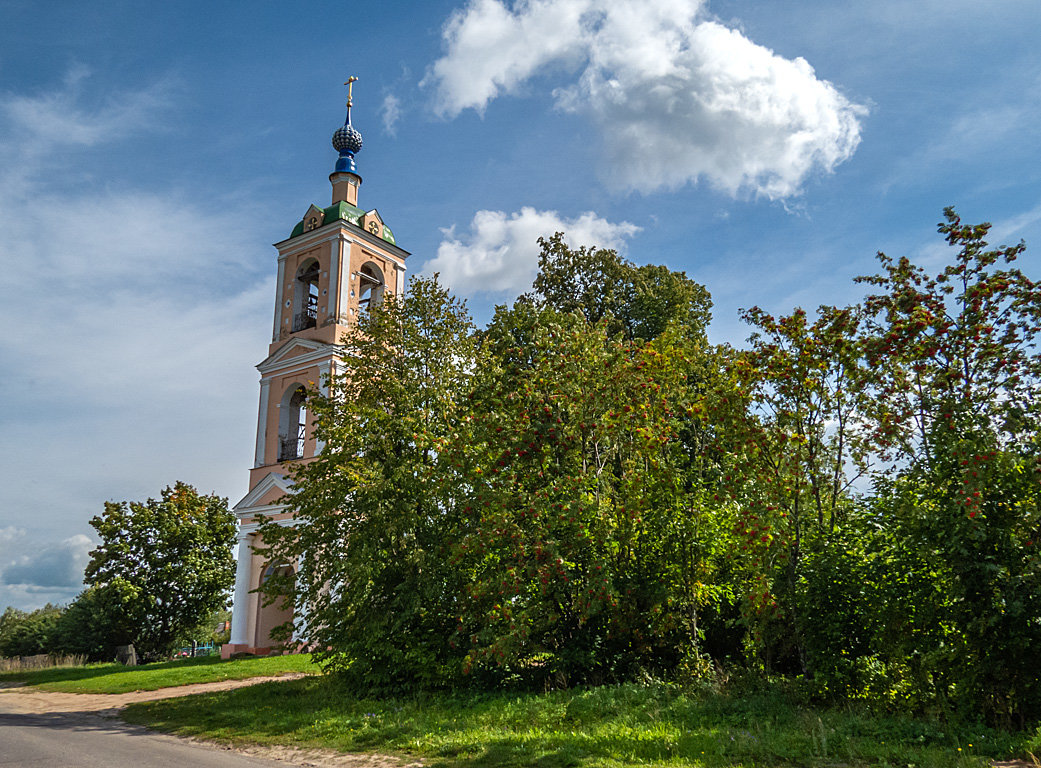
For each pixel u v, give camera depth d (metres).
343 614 18.08
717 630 17.45
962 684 10.95
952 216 13.49
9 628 59.28
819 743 9.75
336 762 10.86
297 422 37.47
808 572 13.16
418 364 20.36
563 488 15.88
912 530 11.77
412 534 17.91
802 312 14.52
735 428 14.74
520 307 29.03
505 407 17.91
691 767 8.99
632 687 14.03
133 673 28.23
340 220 36.62
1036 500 11.08
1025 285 12.51
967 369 12.75
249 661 29.16
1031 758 8.94
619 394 17.25
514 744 10.87
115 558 41.12
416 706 15.33
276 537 19.55
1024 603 10.47
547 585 15.26
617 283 34.19
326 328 35.75
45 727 15.78
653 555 16.67
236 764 10.66
